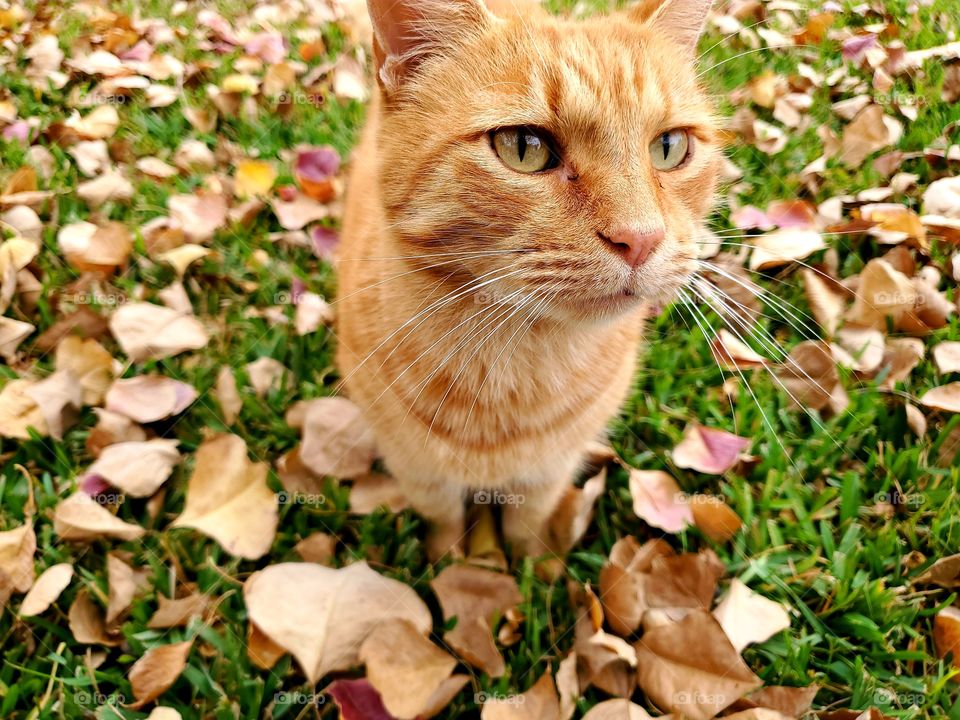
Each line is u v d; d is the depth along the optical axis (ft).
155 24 1.99
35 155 1.51
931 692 0.91
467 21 0.82
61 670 0.92
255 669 0.92
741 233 1.37
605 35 0.84
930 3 2.06
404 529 1.05
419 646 0.89
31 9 2.09
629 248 0.75
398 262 0.87
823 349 1.18
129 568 0.97
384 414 0.96
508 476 0.99
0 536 0.95
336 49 1.94
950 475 1.08
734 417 1.15
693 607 0.97
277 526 1.04
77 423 1.13
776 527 1.04
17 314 1.23
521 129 0.77
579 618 0.96
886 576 1.01
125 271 1.32
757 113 1.65
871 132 1.54
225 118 1.65
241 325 1.27
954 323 1.22
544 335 0.87
